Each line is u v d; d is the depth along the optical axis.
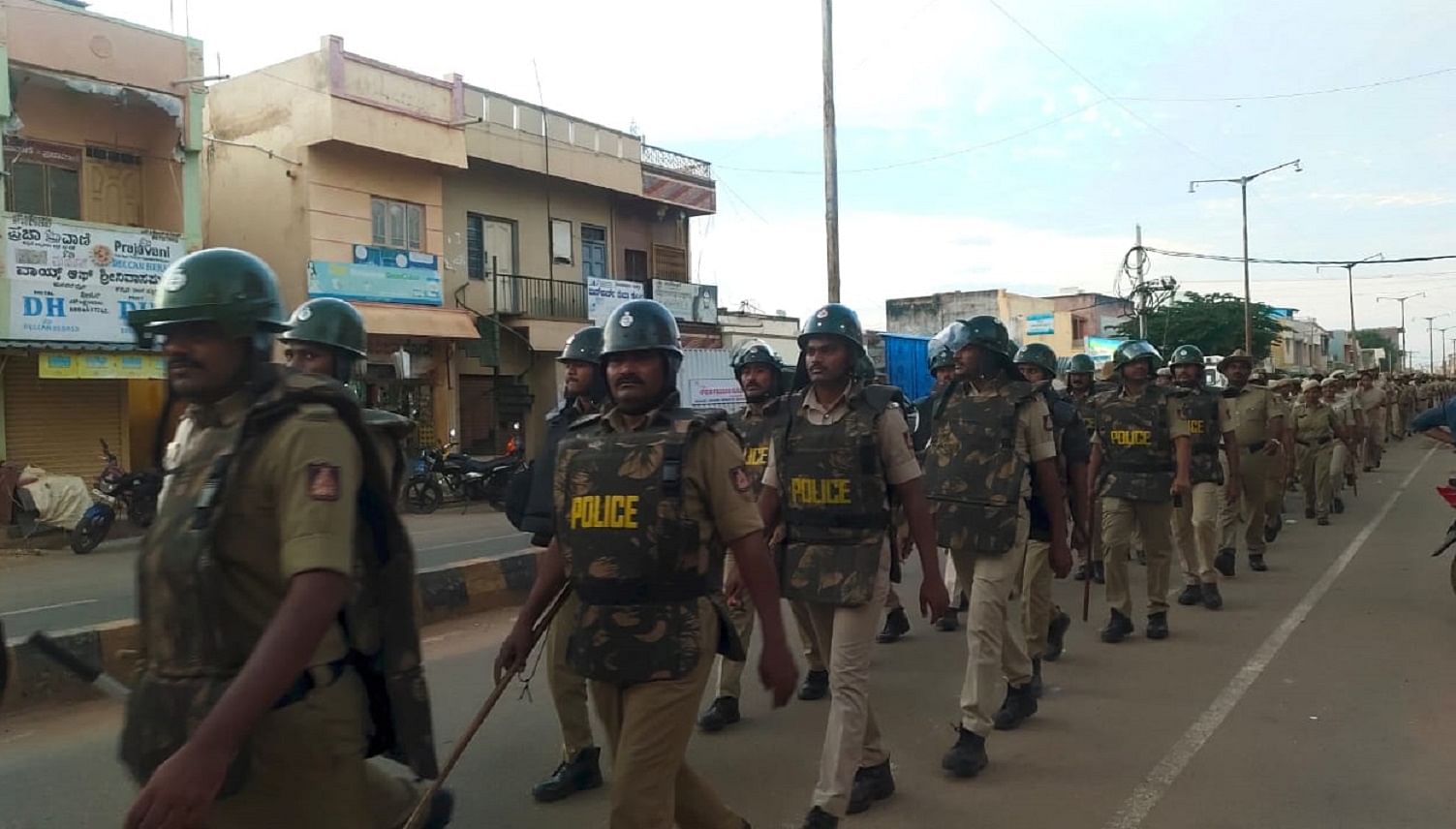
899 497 4.16
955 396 5.07
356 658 2.27
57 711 5.63
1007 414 4.81
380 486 2.24
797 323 31.27
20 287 14.77
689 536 2.81
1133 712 5.48
